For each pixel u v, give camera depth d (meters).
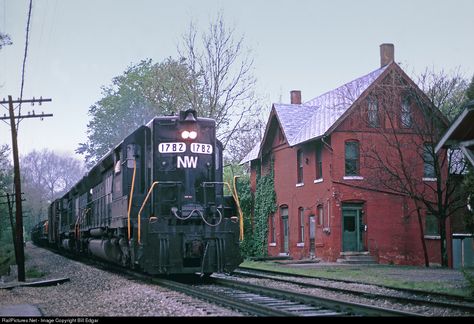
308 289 16.58
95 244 25.48
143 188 18.75
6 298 15.21
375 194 31.95
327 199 31.88
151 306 12.15
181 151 18.36
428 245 32.31
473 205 25.06
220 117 41.72
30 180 132.25
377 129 30.89
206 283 18.06
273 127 38.81
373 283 18.02
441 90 30.78
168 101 45.25
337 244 31.19
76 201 34.38
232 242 17.77
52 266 28.39
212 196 18.30
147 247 17.06
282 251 37.66
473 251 33.59
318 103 38.41
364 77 34.25
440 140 16.06
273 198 39.00
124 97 59.66
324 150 32.53
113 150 20.64
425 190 32.38
